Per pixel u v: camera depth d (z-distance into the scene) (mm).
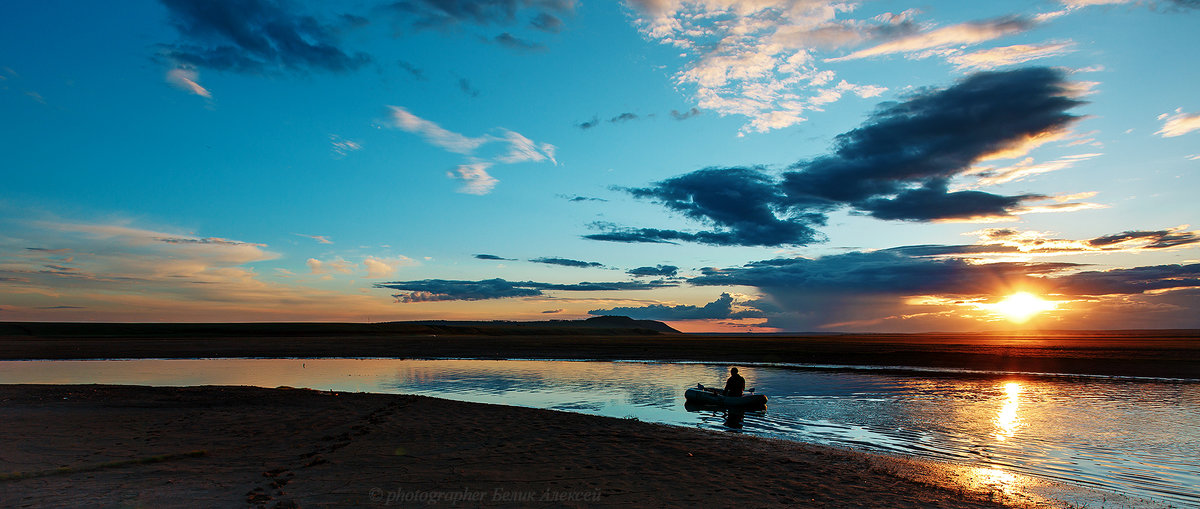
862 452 16578
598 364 55219
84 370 48094
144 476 11625
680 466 13672
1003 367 47750
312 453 14320
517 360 61000
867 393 31859
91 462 12641
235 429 17641
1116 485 13586
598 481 12102
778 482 12406
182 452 14023
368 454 14273
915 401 28344
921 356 57969
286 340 103625
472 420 19797
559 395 31391
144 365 53938
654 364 55219
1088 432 20266
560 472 12836
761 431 20672
